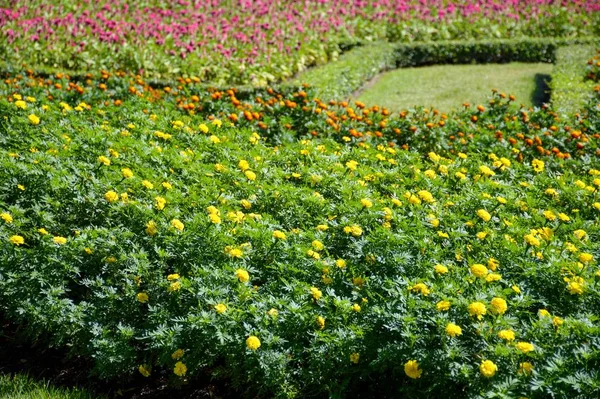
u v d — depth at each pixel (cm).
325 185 552
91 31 1266
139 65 1170
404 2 1714
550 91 1129
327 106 825
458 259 434
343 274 408
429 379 322
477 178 583
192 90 870
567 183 584
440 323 331
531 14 1630
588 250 452
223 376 371
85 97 797
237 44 1279
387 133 755
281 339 353
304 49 1354
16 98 679
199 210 493
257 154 606
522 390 300
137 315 400
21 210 456
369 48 1451
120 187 500
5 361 411
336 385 344
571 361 309
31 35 1223
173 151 589
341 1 1689
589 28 1602
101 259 421
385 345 343
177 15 1460
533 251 436
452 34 1625
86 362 411
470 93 1212
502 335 319
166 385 394
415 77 1390
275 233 429
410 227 459
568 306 380
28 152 565
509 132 756
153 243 432
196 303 385
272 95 928
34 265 411
